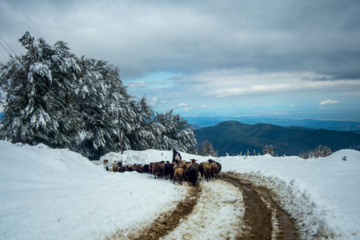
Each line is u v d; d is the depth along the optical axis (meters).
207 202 9.27
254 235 6.23
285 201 8.73
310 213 6.79
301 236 5.89
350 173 10.55
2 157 10.01
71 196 8.41
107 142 31.27
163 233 6.47
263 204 8.91
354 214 5.73
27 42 21.81
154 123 40.66
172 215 7.82
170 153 30.91
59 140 23.89
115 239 5.98
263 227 6.74
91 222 6.61
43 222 6.16
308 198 7.77
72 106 25.36
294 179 10.47
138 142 38.16
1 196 7.05
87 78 27.59
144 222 7.06
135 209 7.89
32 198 7.54
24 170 10.01
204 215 7.79
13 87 21.45
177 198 9.59
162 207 8.38
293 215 7.31
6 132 21.30
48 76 21.19
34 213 6.54
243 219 7.38
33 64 21.36
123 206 8.04
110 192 9.48
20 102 21.56
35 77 21.56
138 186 10.62
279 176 12.32
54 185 9.69
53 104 22.94
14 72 20.66
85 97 27.92
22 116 20.78
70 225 6.27
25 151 11.83
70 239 5.63
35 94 21.41
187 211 8.23
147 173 18.00
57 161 12.49
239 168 18.56
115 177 13.64
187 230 6.64
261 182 12.76
